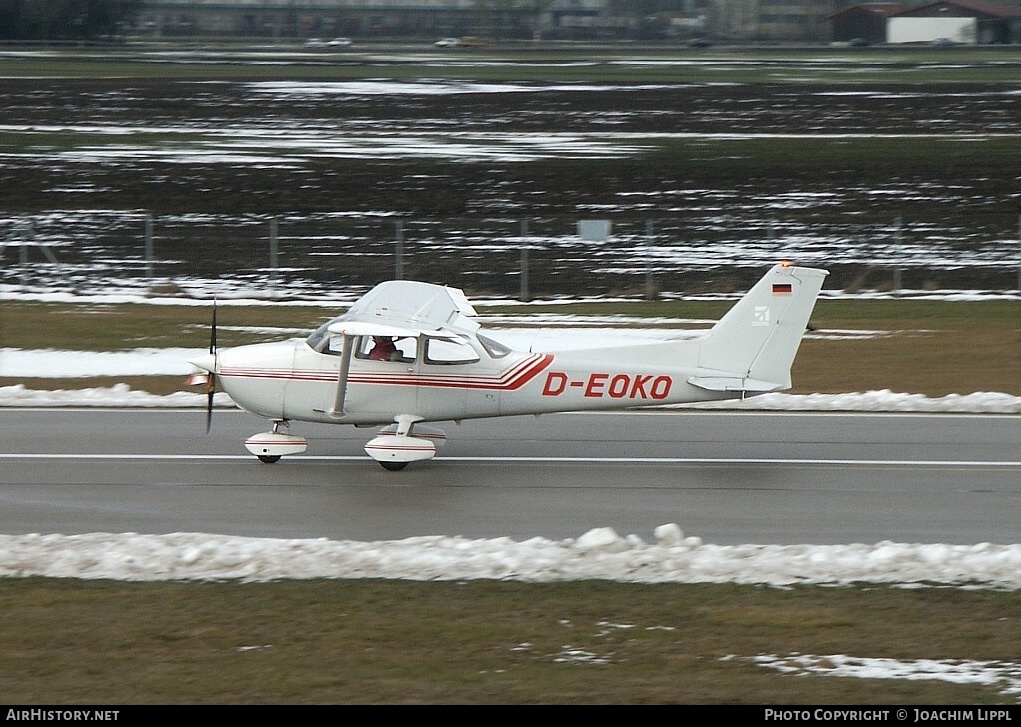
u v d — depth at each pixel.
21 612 42.34
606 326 105.75
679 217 157.00
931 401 79.06
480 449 67.44
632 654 39.41
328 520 54.34
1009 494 59.44
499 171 185.38
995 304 115.50
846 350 96.12
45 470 61.84
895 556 48.88
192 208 158.62
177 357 93.00
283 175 180.00
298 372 62.50
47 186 168.75
